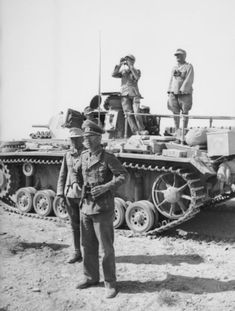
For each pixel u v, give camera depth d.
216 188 9.41
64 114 12.14
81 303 5.56
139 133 11.04
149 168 9.04
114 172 5.76
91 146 5.82
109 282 5.82
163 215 9.63
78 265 7.08
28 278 6.43
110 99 11.58
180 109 11.60
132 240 8.84
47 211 10.77
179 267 7.04
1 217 11.02
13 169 11.84
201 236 9.16
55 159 10.62
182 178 9.16
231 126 9.64
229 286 6.16
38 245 8.26
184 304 5.55
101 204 5.69
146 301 5.64
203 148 9.34
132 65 11.12
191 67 11.20
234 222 10.65
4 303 5.50
